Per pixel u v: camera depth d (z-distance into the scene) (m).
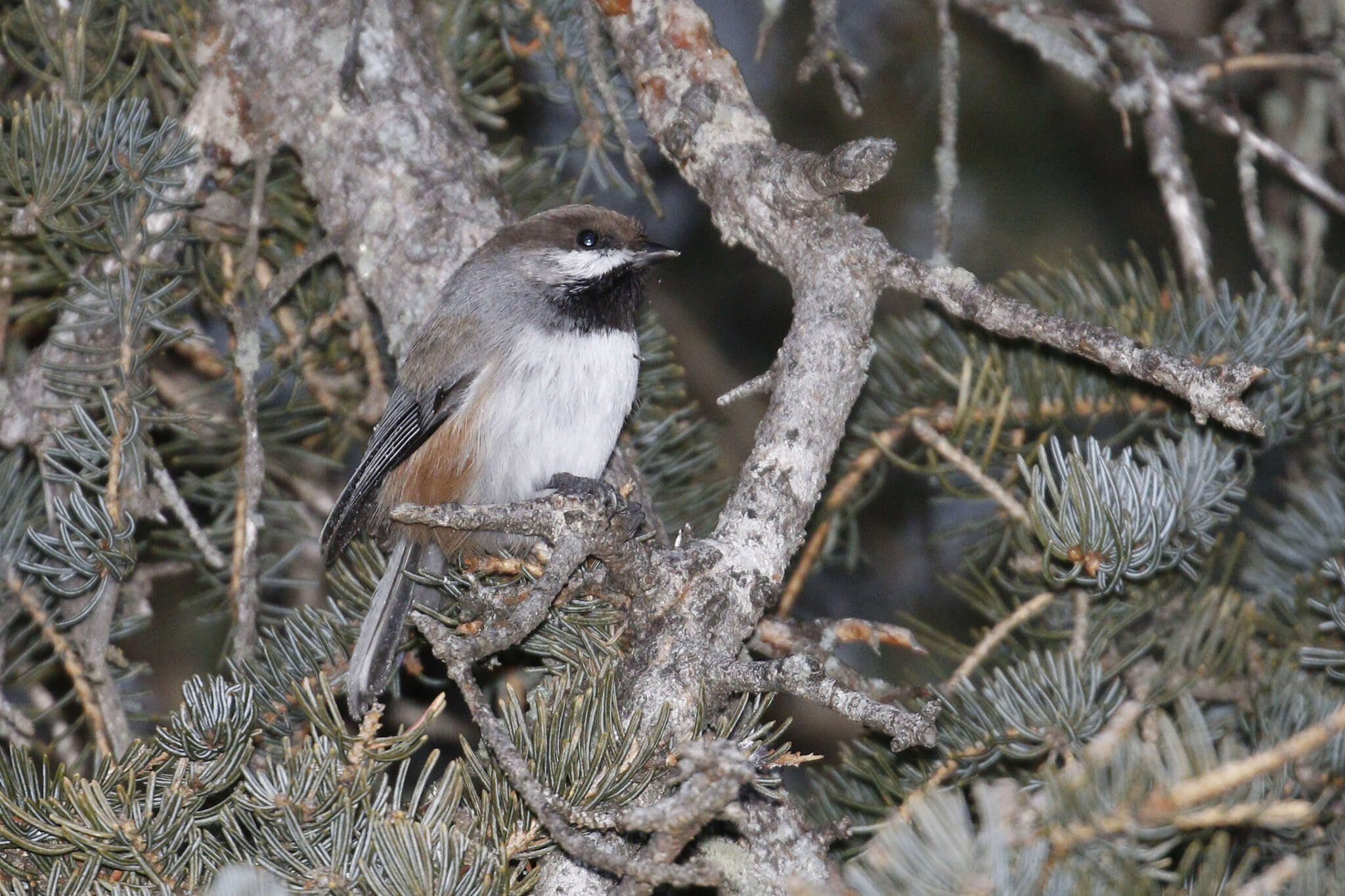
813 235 6.10
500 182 8.07
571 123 9.83
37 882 4.43
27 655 6.61
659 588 5.09
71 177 6.14
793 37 10.34
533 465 7.39
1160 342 6.52
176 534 7.61
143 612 7.28
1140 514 5.39
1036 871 3.11
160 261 7.09
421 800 4.99
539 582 4.75
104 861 4.30
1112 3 7.92
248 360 6.78
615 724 4.60
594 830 4.52
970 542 8.78
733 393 6.01
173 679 9.18
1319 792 4.79
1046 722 5.28
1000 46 9.99
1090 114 10.03
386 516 7.70
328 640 6.33
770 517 5.44
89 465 6.23
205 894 4.06
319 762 4.49
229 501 7.76
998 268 10.08
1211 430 6.19
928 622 9.36
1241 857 4.92
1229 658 5.81
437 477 7.45
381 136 7.27
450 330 7.33
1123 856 3.24
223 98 7.20
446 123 7.50
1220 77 7.40
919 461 7.97
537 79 9.08
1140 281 7.09
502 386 7.34
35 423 6.79
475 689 4.24
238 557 6.80
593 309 7.49
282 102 7.19
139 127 6.36
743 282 10.75
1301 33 8.24
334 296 8.20
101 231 6.77
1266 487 8.01
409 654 7.00
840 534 8.60
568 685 4.99
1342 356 6.40
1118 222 10.15
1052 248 10.06
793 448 5.59
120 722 6.09
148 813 4.32
